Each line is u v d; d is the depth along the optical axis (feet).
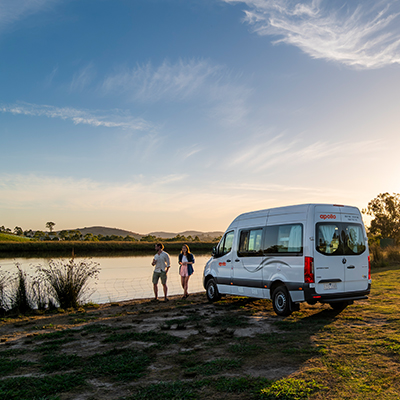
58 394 14.28
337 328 23.52
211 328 25.11
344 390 13.56
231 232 36.68
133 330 25.46
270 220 31.68
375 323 24.67
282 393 13.30
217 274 37.47
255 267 32.14
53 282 39.68
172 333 23.99
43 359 18.92
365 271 28.96
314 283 26.68
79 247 241.55
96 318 31.22
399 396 12.92
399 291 38.34
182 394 13.65
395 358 16.97
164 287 41.04
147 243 268.62
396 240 134.00
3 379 16.08
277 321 26.55
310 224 27.53
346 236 28.63
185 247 43.47
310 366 16.30
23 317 33.99
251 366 16.62
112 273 77.66
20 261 110.01
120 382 15.44
